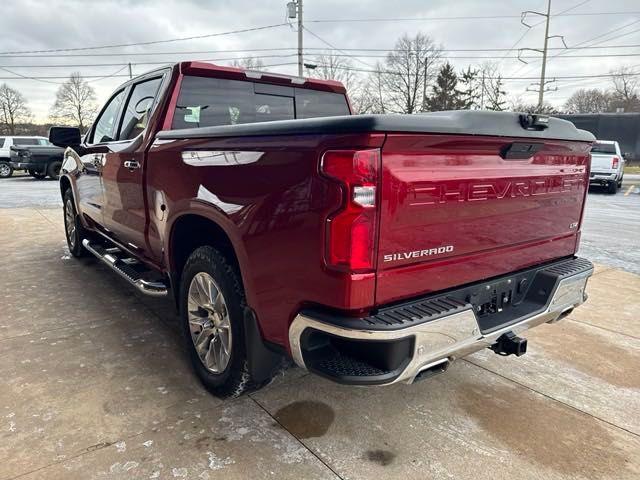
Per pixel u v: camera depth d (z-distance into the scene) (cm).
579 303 274
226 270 241
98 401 260
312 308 188
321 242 177
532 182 241
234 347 240
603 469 215
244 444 226
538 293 255
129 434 231
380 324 176
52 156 1805
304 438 232
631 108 5953
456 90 5631
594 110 6619
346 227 171
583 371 309
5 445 221
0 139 1991
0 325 365
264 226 200
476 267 221
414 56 5112
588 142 271
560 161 259
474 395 277
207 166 234
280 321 203
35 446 220
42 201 1156
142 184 313
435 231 196
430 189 190
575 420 253
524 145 225
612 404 270
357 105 4991
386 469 212
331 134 171
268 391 276
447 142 190
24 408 251
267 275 204
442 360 199
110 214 394
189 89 315
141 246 351
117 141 375
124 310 402
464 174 203
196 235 287
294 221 187
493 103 5594
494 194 219
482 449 227
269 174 196
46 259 575
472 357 329
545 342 354
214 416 248
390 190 177
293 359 203
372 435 236
